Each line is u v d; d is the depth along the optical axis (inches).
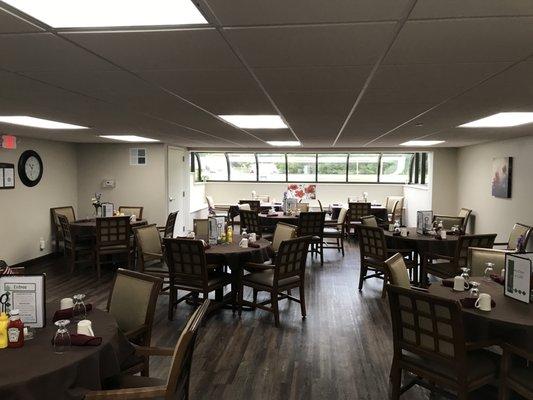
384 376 127.2
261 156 476.1
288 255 168.6
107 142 329.4
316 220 280.8
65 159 323.6
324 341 153.3
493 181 277.4
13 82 114.4
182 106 152.1
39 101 143.1
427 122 188.7
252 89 121.6
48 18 68.7
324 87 118.1
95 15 67.4
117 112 167.2
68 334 80.4
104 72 103.3
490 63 93.0
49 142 302.5
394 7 62.9
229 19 68.3
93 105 151.3
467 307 106.3
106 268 267.6
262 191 481.4
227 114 169.9
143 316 105.8
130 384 89.4
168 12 65.7
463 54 86.4
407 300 98.6
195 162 453.7
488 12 64.4
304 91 123.7
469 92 123.4
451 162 355.6
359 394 116.5
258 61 92.7
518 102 138.9
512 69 97.8
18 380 67.4
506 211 262.2
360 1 60.7
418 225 240.1
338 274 257.4
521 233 222.8
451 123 191.6
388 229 254.1
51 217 303.0
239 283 179.2
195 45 81.8
